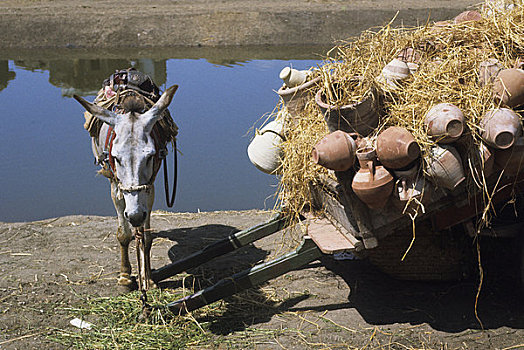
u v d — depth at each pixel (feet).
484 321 15.11
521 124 13.14
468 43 15.79
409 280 17.49
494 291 16.51
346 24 75.97
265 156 18.10
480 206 14.73
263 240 21.90
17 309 16.81
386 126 13.92
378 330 14.98
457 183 13.16
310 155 15.51
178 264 18.31
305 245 15.48
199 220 24.84
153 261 20.45
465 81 14.30
